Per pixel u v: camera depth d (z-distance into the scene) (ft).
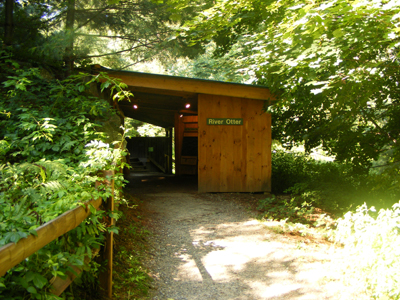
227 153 30.73
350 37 15.38
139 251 15.71
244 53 24.30
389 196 25.94
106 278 10.66
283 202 25.03
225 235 19.04
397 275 11.56
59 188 8.26
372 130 23.94
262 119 30.96
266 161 31.09
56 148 14.01
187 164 48.03
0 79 19.11
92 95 21.33
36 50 21.17
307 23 13.61
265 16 17.97
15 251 4.77
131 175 49.90
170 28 26.07
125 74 26.71
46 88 19.44
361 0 12.21
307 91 25.18
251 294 12.35
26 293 5.90
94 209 8.53
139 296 11.60
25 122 13.83
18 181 8.92
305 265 14.96
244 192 30.91
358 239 14.37
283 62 18.30
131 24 25.70
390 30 13.01
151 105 41.73
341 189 26.96
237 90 29.30
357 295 12.13
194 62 57.72
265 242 17.92
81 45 21.53
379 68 17.74
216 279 13.55
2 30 22.45
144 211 23.36
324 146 30.30
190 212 24.14
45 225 5.76
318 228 20.40
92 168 10.84
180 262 15.20
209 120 30.42
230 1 15.99
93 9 23.34
